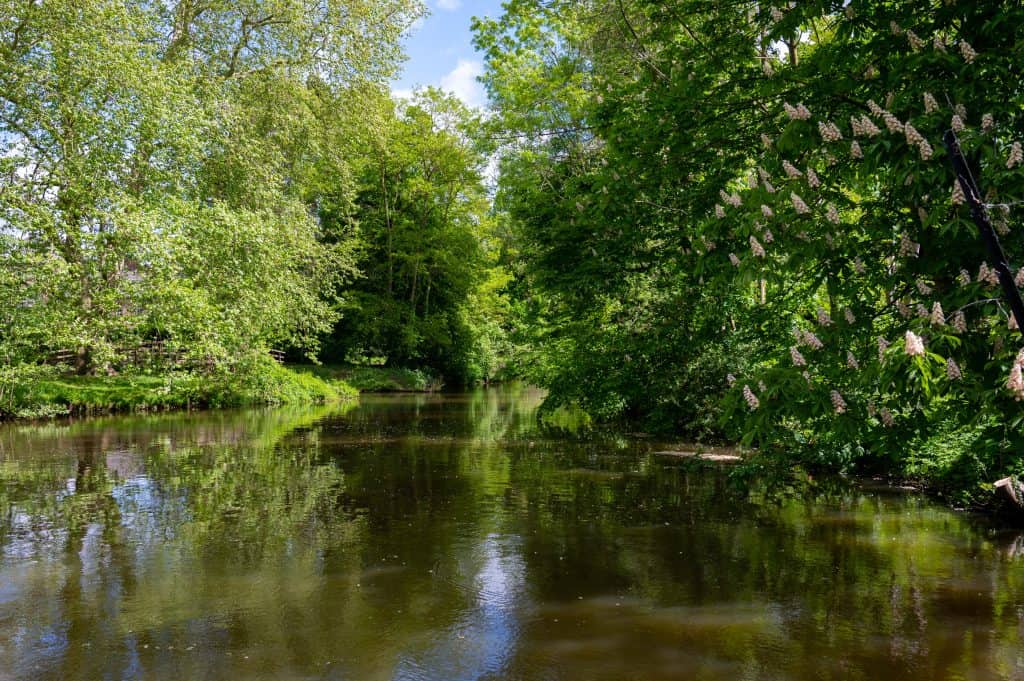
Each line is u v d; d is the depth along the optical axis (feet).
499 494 28.58
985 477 25.72
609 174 33.53
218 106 57.21
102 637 14.23
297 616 15.35
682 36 34.55
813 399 15.70
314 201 110.32
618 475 32.89
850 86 20.26
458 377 138.72
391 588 17.19
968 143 14.10
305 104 68.59
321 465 36.22
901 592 16.63
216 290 54.39
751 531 22.41
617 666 12.83
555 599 16.37
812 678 12.30
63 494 28.73
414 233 123.03
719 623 14.85
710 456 38.58
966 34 17.30
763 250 17.54
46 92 48.01
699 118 27.76
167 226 49.57
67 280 47.93
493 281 126.82
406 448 42.93
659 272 48.93
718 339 44.73
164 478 32.32
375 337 117.80
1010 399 13.83
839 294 17.52
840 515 24.53
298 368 110.32
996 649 13.43
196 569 18.72
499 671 12.64
